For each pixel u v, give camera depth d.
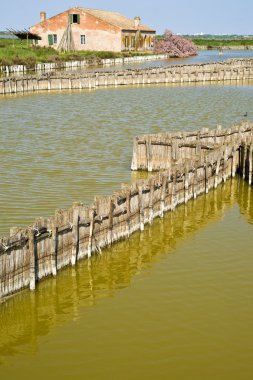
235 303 17.58
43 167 31.44
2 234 21.08
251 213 26.00
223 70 86.94
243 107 56.50
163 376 14.14
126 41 120.56
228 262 20.50
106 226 21.08
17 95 63.44
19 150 35.50
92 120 47.28
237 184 30.62
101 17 116.31
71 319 16.70
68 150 35.91
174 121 47.16
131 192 22.17
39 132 41.66
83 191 27.08
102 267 19.97
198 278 19.23
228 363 14.70
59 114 50.25
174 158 30.48
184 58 135.12
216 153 29.00
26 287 17.72
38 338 15.76
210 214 25.75
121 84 77.75
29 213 23.58
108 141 38.91
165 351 15.15
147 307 17.36
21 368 14.43
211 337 15.80
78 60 99.00
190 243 22.28
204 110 53.94
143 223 23.19
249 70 88.88
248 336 15.88
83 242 19.98
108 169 31.56
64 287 18.48
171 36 139.00
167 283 18.89
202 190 28.47
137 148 31.23
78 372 14.29
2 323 16.47
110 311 17.14
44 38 117.25
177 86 77.94
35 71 85.75
